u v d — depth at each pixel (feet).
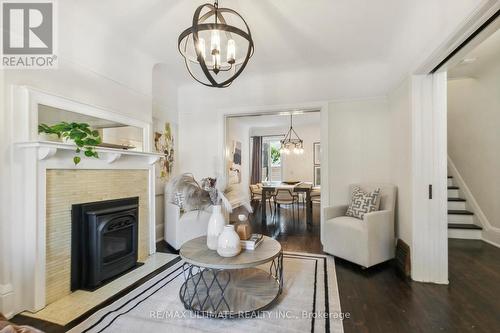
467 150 13.44
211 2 7.17
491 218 11.83
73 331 5.53
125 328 5.62
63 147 6.42
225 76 13.00
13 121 6.05
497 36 8.73
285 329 5.60
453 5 5.61
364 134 11.74
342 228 9.62
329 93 12.09
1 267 5.90
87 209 7.61
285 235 13.53
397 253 9.52
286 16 7.90
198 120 14.19
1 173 5.86
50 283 6.66
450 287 7.60
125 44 9.46
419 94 8.02
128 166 9.32
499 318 6.05
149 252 10.42
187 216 11.18
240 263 5.81
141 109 10.27
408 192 8.68
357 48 10.07
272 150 29.32
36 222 6.23
